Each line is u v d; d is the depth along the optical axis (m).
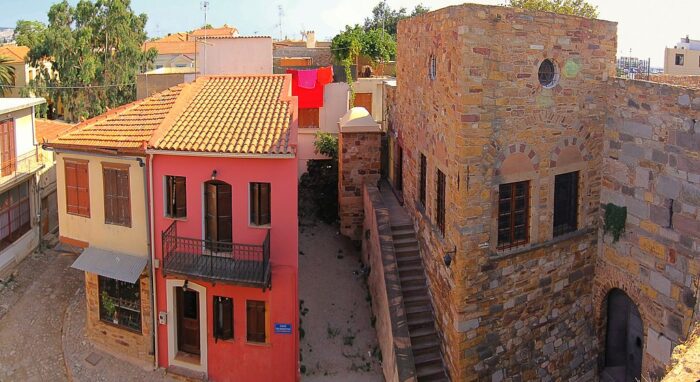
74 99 50.59
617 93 16.33
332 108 30.38
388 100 26.75
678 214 14.39
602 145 16.97
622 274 16.47
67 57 50.34
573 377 17.67
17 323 21.31
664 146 14.75
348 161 24.50
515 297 16.16
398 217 21.41
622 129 16.23
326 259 23.53
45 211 28.11
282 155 16.89
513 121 15.41
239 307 17.94
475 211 15.16
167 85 31.75
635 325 16.92
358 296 21.59
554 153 16.23
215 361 18.33
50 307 22.39
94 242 19.28
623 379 17.41
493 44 14.81
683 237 14.25
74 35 50.50
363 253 23.28
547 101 15.84
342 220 24.64
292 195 17.47
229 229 17.89
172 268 17.28
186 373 18.45
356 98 32.72
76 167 19.25
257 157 17.05
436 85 17.27
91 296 19.92
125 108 20.67
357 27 39.59
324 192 26.27
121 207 18.56
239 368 18.22
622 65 25.50
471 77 14.69
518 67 15.25
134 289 19.02
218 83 22.00
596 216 17.36
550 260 16.67
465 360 15.61
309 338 19.59
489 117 15.02
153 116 19.53
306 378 18.12
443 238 16.88
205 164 17.50
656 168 15.06
